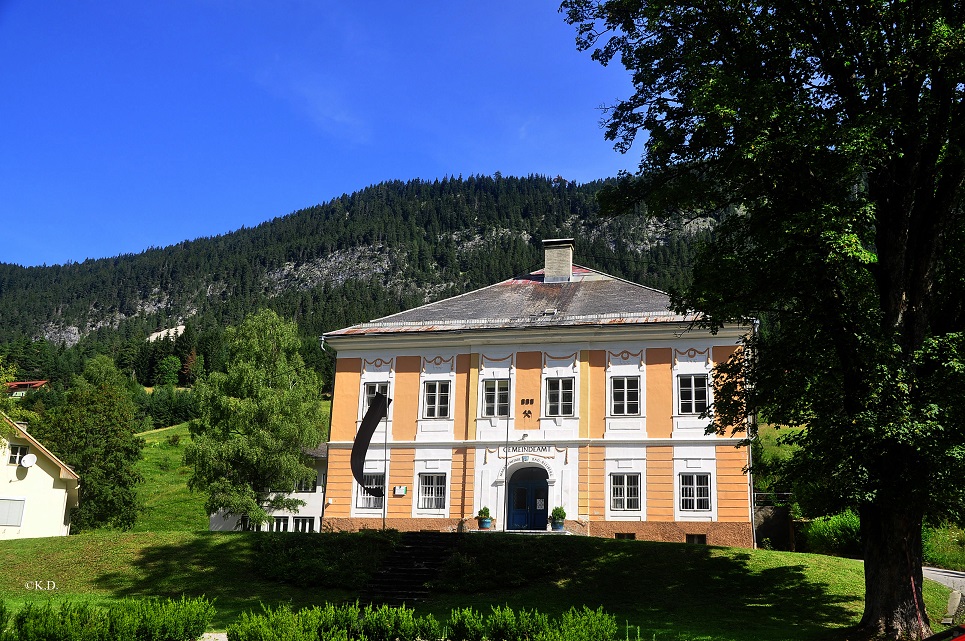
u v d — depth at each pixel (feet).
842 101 64.69
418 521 129.49
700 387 124.36
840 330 62.90
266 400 147.02
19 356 589.32
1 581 91.97
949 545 114.32
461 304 143.54
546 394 129.49
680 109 69.41
